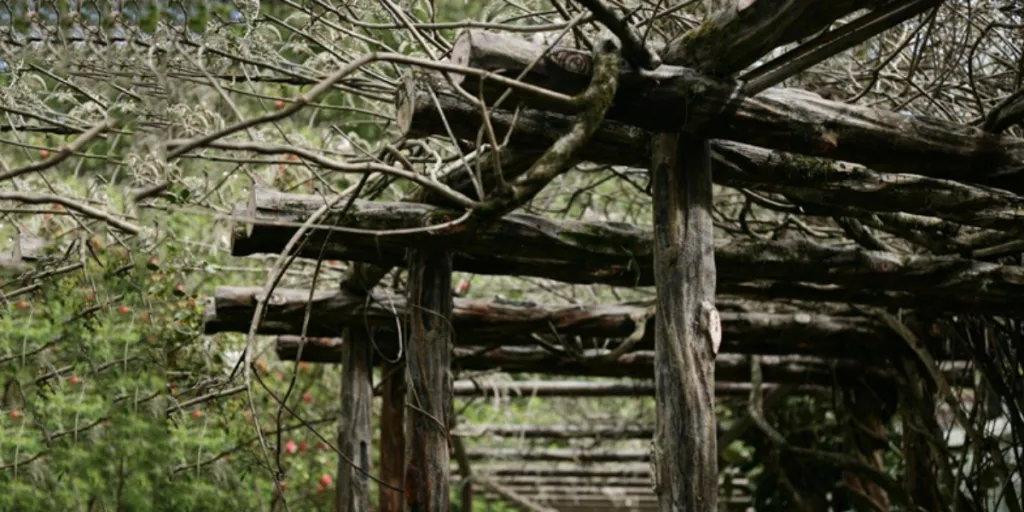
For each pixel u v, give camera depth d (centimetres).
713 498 285
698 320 290
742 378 588
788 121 283
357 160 379
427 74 274
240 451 536
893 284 402
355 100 521
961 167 304
